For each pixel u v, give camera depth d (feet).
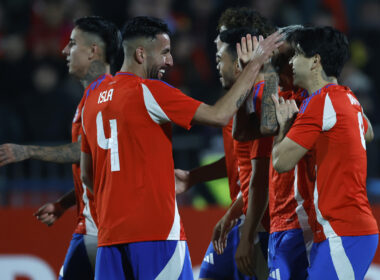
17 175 81.20
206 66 109.19
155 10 111.14
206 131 87.51
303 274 41.06
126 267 40.50
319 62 40.27
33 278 71.36
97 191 41.83
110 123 40.60
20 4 107.76
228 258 47.91
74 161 47.44
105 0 110.32
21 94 98.48
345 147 39.01
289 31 42.39
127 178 39.75
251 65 40.47
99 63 49.52
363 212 39.24
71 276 48.57
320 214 39.40
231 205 47.65
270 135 41.42
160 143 40.04
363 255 38.93
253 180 43.27
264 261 46.16
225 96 39.78
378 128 85.51
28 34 104.27
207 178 52.65
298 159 38.96
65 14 106.01
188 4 114.52
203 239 73.56
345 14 126.31
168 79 100.99
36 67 100.73
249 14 46.47
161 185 39.81
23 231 71.72
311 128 38.73
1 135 87.56
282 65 43.78
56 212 53.21
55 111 90.27
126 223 39.47
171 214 39.99
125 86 40.73
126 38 42.22
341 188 38.91
